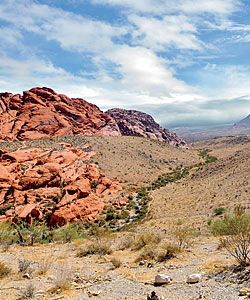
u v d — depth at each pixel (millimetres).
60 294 5008
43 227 16875
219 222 12438
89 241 15156
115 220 39875
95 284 5664
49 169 52844
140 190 67375
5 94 134250
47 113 127000
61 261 8625
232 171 53594
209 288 4391
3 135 102188
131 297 4523
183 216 30547
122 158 99062
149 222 31750
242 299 3660
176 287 4766
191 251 8203
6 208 41000
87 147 100688
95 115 165500
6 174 49625
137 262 7703
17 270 7160
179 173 94500
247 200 28266
